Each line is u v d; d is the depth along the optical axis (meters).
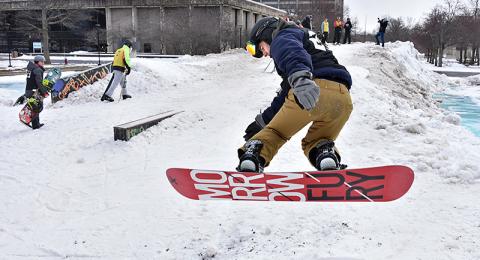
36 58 9.70
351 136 7.21
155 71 15.08
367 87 11.52
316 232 3.88
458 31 56.75
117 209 4.82
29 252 3.96
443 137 7.04
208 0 53.16
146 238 4.10
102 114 10.44
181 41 54.12
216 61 21.83
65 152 7.31
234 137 7.68
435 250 3.48
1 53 63.12
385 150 6.41
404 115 8.83
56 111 11.67
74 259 3.81
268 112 3.46
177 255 3.74
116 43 58.69
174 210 4.68
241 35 56.81
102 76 14.38
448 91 23.19
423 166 5.50
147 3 55.94
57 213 4.83
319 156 3.15
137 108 10.86
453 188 4.86
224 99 11.06
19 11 61.50
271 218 4.25
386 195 2.92
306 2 84.75
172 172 3.17
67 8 54.59
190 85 14.88
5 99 14.26
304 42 3.15
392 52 22.88
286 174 3.04
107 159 6.81
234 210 4.52
